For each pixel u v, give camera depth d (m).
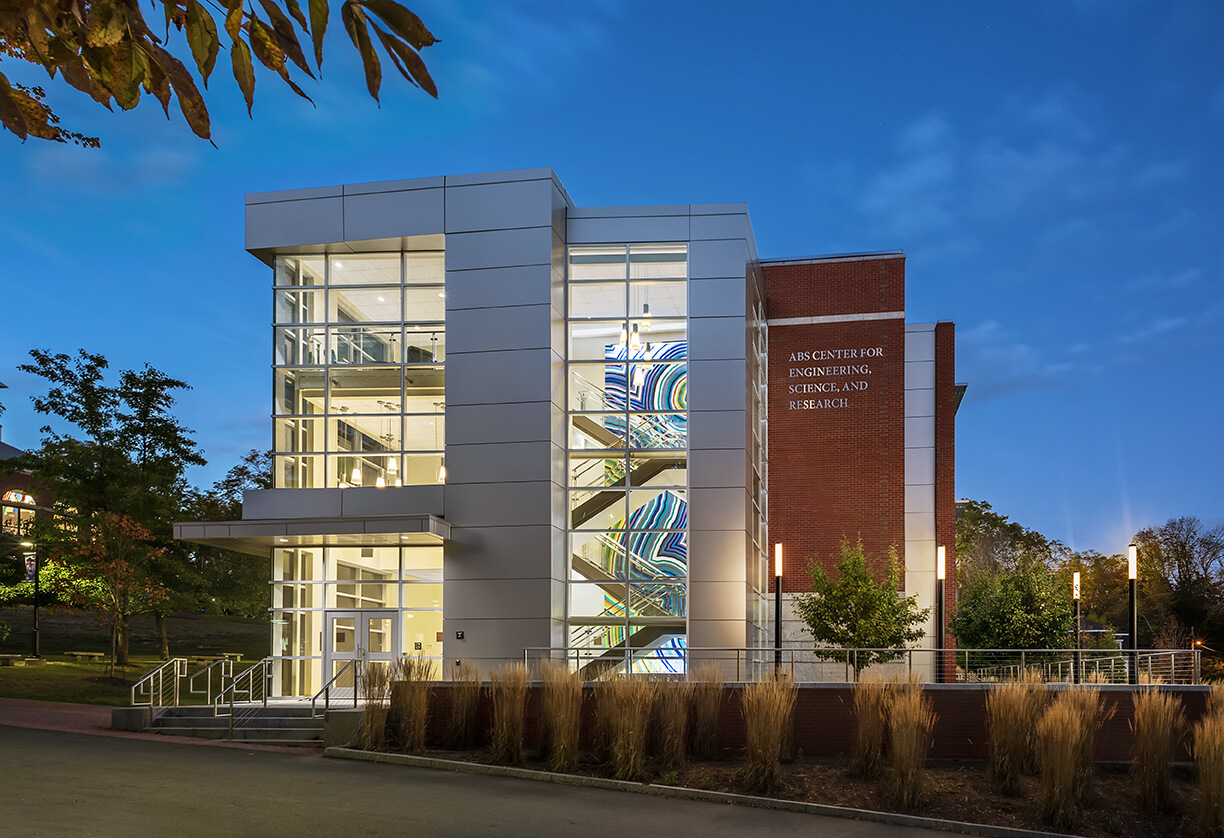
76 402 35.22
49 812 11.55
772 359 35.41
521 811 13.20
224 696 26.22
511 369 26.33
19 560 47.72
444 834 11.63
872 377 34.91
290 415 27.38
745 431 27.34
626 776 15.76
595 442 27.84
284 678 26.33
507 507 25.80
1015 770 15.16
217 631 58.06
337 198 27.42
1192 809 14.31
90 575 33.47
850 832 13.05
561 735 16.42
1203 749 13.66
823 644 33.03
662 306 28.22
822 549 34.28
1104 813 14.30
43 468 34.59
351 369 27.45
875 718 15.95
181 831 11.05
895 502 34.22
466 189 27.03
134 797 12.80
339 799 13.45
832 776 15.84
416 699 18.08
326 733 18.78
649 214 28.38
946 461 35.91
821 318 35.38
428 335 27.38
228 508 53.50
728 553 26.88
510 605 25.39
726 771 16.09
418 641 26.09
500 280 26.64
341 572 26.67
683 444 27.70
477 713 18.47
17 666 34.81
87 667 35.06
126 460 35.09
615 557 27.33
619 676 17.70
